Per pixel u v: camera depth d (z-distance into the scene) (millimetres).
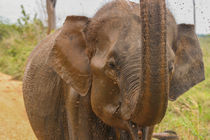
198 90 7527
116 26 3158
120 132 3578
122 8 3242
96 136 3812
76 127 3836
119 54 2967
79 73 3480
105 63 3105
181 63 3611
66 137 4434
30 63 5184
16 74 15406
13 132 7762
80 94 3488
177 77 3605
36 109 4801
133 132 3094
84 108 3746
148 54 2363
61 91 4312
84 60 3467
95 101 3336
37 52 5113
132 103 2732
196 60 3680
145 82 2416
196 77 3697
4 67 17750
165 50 2361
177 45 3525
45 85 4605
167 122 6426
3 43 20422
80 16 3518
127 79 2844
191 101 6715
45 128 4688
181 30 3586
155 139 5715
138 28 3033
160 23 2336
